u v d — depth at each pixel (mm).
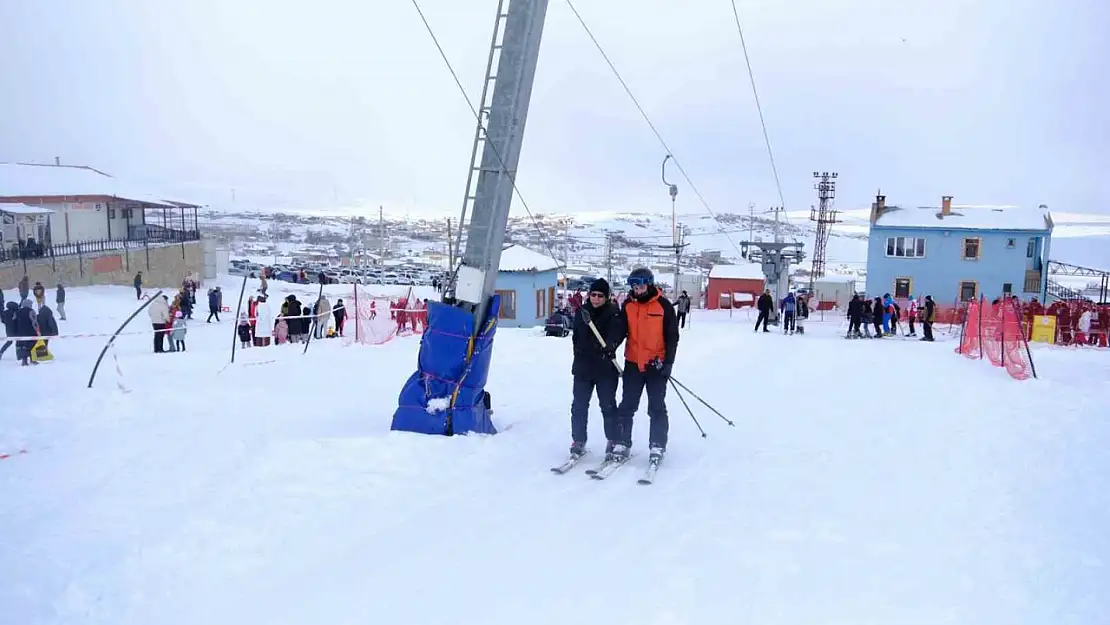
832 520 5312
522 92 7637
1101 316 24469
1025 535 5035
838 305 56750
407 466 6363
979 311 16781
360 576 4312
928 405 10055
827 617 3818
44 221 46219
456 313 7574
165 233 55531
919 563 4547
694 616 3824
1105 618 3814
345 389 10906
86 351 18828
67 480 5969
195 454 6641
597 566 4461
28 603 3928
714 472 6578
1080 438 7977
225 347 20953
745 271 57750
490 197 7676
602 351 6730
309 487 5777
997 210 51062
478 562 4508
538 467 6645
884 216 51344
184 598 4074
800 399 10547
